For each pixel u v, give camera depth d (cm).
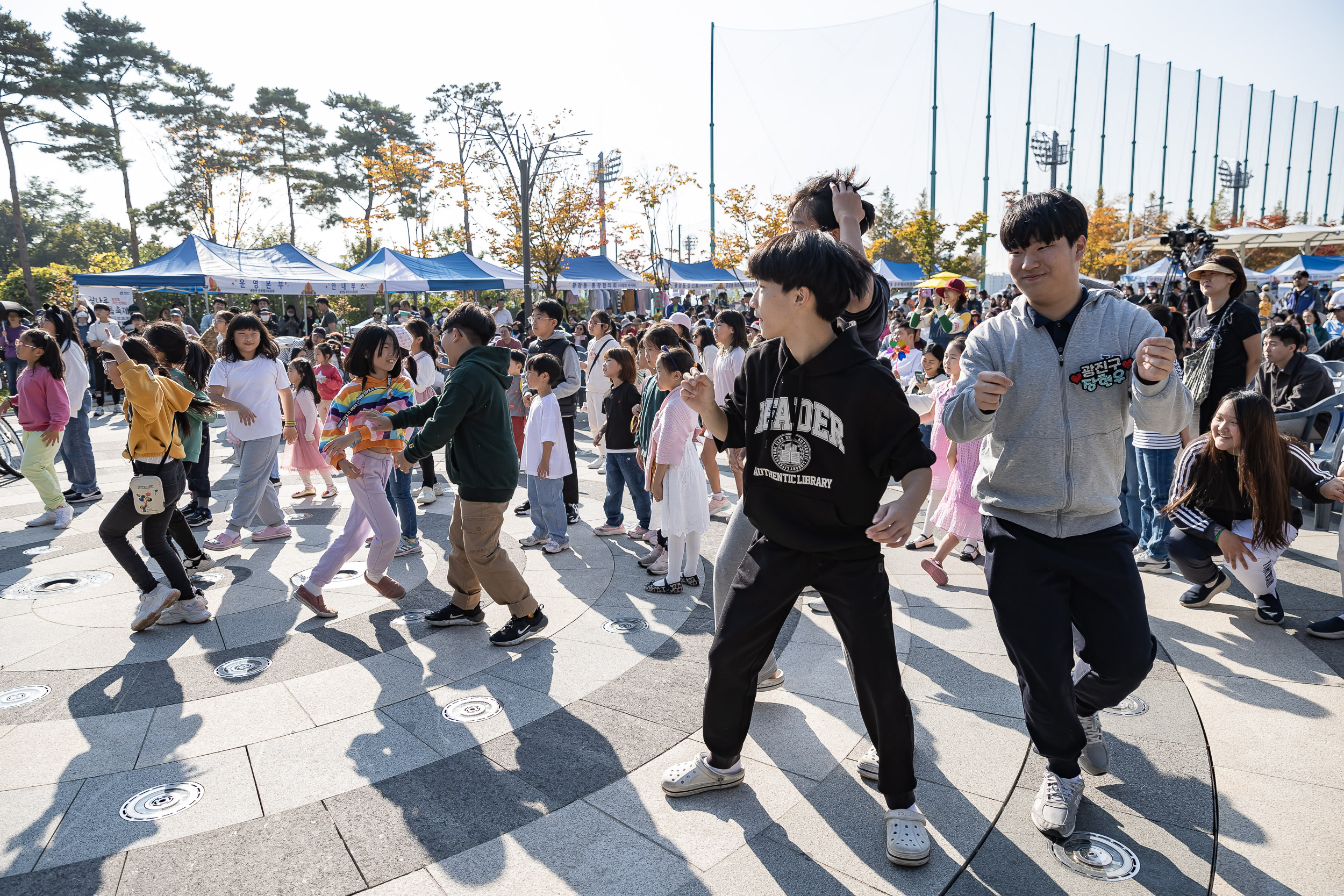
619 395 579
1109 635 228
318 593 432
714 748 262
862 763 275
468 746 303
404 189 4125
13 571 518
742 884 225
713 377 514
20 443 874
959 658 369
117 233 6531
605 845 244
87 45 3553
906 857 228
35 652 394
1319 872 223
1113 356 220
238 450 587
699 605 450
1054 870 226
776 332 220
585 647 394
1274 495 371
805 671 364
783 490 232
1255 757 280
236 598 469
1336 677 336
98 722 325
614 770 285
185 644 403
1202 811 249
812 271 211
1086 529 230
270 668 374
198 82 4016
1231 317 452
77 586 489
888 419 214
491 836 249
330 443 411
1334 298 1678
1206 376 458
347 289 1839
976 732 303
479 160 2531
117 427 1134
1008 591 233
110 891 226
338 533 614
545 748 301
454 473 386
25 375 605
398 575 513
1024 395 230
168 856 241
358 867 235
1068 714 233
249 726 321
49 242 6756
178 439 423
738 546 303
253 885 228
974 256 3959
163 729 319
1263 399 370
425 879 230
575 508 641
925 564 461
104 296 2727
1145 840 237
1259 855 230
